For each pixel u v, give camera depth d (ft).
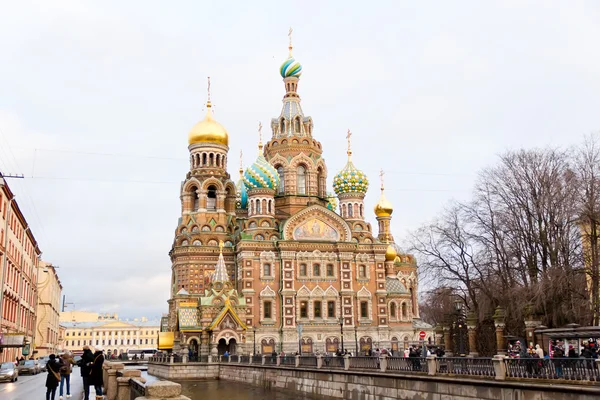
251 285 298.56
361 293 310.45
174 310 312.91
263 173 318.45
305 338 295.89
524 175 179.73
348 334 302.66
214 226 322.55
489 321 187.42
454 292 199.72
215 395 188.03
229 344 292.40
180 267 316.19
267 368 210.18
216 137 343.26
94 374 102.01
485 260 187.32
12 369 177.37
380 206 383.65
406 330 321.32
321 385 171.83
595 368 90.48
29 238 321.32
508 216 180.34
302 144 346.33
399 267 390.21
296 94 359.05
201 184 331.77
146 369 343.26
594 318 155.22
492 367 110.42
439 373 125.29
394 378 138.51
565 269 155.74
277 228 315.78
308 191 340.59
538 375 101.09
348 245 312.50
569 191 164.86
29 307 330.75
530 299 160.04
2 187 220.23
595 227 160.97
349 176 338.75
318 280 305.53
